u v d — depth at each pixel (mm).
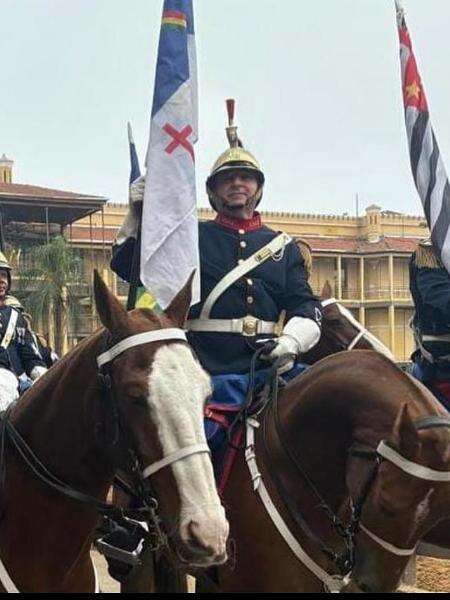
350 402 4480
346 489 4570
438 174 5879
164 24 5121
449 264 5777
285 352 5055
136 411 3697
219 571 4754
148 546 4848
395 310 55031
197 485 3617
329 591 4574
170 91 5066
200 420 3701
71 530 4215
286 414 4734
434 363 6227
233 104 5660
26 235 46844
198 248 5219
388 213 59062
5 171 53656
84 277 43000
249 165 5457
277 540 4594
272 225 55438
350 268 55531
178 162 5020
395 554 4023
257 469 4695
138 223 5168
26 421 4305
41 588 4238
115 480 4445
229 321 5285
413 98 5926
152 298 5082
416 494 3980
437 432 4105
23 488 4270
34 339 6562
